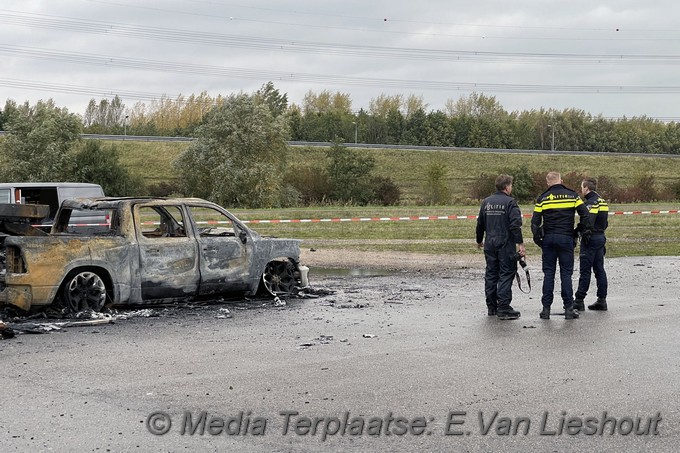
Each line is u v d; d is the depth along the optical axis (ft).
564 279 39.70
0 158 219.41
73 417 22.61
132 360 30.04
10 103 322.34
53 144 203.82
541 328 36.99
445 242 91.09
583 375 27.58
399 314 41.29
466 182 296.10
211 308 43.14
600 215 41.91
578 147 443.73
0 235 43.68
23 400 24.36
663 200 219.20
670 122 472.85
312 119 388.57
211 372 28.04
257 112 221.46
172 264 42.73
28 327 36.55
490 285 40.55
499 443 20.54
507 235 39.65
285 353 31.27
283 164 224.74
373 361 29.76
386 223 120.37
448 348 32.22
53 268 39.01
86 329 36.78
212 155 216.54
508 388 25.77
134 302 41.68
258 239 46.19
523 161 326.24
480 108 472.85
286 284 47.75
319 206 208.74
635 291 50.70
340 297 47.75
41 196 64.59
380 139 401.08
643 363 29.48
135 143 291.58
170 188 223.10
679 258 73.36
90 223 63.26
